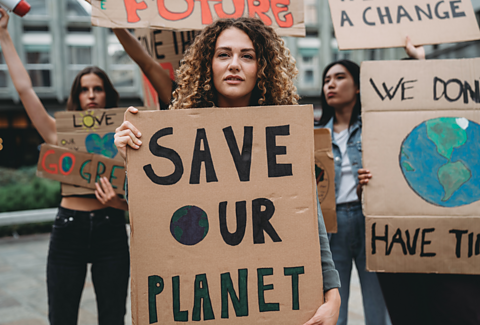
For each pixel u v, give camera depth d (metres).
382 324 2.08
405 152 1.60
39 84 14.91
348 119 2.31
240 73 1.20
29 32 14.72
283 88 1.28
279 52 1.29
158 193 1.12
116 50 15.38
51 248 1.86
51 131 2.03
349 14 1.76
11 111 15.31
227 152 1.15
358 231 2.08
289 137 1.16
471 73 1.60
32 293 3.48
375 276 2.09
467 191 1.55
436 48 11.48
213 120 1.15
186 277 1.11
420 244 1.56
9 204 6.80
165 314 1.10
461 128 1.58
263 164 1.15
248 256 1.12
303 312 1.12
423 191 1.58
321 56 15.97
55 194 7.28
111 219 1.91
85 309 3.08
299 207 1.14
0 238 6.02
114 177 1.93
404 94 1.63
